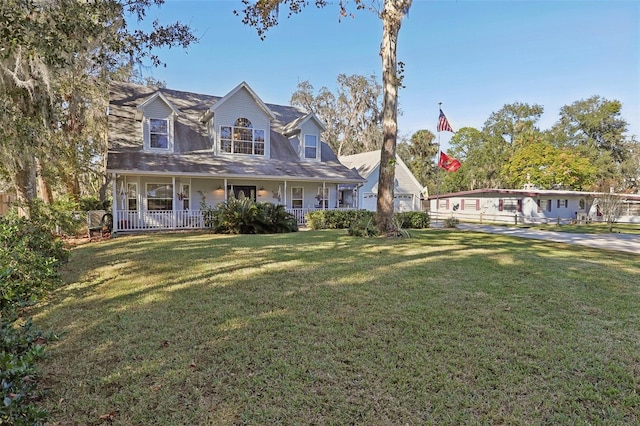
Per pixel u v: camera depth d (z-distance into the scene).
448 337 3.52
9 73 7.66
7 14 5.39
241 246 9.16
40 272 4.73
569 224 23.66
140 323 3.89
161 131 15.40
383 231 11.39
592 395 2.54
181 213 14.57
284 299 4.67
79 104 13.80
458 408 2.40
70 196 14.17
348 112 34.28
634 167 39.12
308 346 3.31
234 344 3.35
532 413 2.35
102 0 7.50
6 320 2.98
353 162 26.56
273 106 21.73
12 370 1.95
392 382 2.72
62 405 2.44
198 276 5.92
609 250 10.00
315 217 15.73
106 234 12.53
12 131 7.50
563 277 5.98
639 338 3.52
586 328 3.77
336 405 2.43
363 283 5.46
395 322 3.90
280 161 17.88
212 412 2.36
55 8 6.27
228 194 16.61
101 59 9.31
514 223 23.59
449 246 9.38
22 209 9.44
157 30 10.47
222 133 16.50
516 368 2.92
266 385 2.68
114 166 13.23
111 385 2.69
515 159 34.12
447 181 43.94
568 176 31.77
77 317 4.10
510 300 4.67
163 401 2.48
